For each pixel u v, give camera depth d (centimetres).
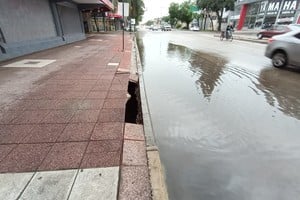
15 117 325
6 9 797
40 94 424
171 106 467
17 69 626
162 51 1284
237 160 295
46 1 1150
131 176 216
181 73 745
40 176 209
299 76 684
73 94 430
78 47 1184
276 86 586
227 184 254
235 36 2445
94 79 543
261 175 268
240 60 952
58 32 1271
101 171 220
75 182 203
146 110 421
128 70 657
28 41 932
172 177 264
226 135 354
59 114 339
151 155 254
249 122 393
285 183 255
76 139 273
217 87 587
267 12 2919
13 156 237
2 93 425
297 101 485
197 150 318
